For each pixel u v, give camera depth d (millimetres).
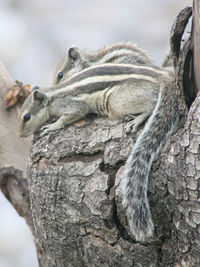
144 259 9375
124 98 10445
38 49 21406
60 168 9945
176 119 9625
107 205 9359
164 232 9219
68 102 11422
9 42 21422
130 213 8906
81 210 9664
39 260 12266
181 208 8641
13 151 13031
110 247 9586
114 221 9430
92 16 22328
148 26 21609
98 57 15438
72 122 11289
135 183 9008
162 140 9391
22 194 12891
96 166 9625
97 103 10992
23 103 12969
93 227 9625
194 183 8359
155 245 9289
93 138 9992
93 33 21703
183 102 9320
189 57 9320
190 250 8789
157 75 10258
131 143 9617
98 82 10992
